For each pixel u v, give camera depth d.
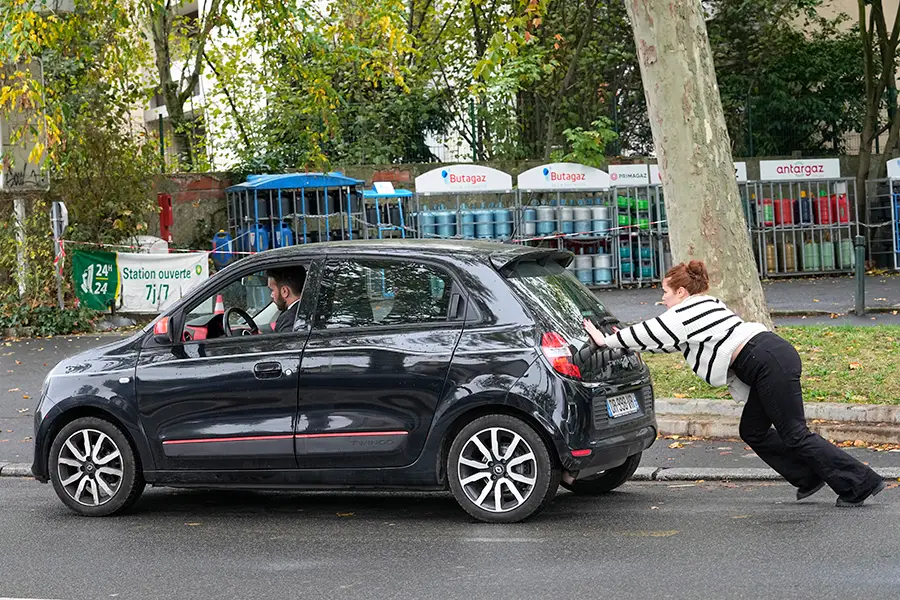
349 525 9.59
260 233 28.06
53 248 24.91
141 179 26.78
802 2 34.66
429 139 34.38
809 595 6.83
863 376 13.65
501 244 10.05
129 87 34.00
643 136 34.56
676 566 7.67
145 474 10.16
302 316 9.80
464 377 9.21
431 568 7.93
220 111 35.66
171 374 10.03
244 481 9.88
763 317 15.38
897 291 26.30
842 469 9.32
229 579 7.88
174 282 25.42
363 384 9.47
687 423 12.77
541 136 35.00
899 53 35.56
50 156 23.28
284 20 29.23
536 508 9.18
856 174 34.94
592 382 9.23
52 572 8.27
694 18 15.27
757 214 31.70
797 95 34.84
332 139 32.53
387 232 29.83
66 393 10.34
